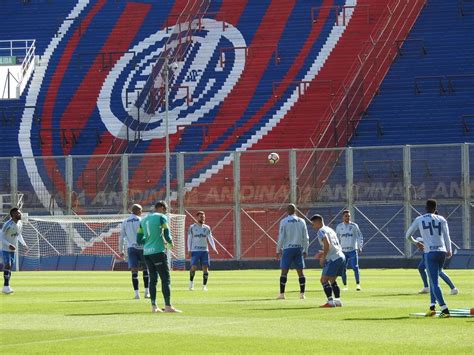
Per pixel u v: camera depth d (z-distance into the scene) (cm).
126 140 10850
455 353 2573
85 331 3209
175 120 10994
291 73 11250
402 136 10231
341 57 11281
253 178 9144
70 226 9319
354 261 5559
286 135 10538
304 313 3844
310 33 11656
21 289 5809
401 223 8875
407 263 8844
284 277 4747
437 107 10462
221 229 9188
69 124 11212
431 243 3684
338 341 2873
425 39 11156
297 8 11981
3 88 11794
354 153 8956
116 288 5872
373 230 8912
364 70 10825
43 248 9344
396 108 10494
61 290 5669
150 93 11244
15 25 12512
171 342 2891
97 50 12044
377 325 3312
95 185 9375
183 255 9044
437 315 3647
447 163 8781
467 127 10219
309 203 9031
